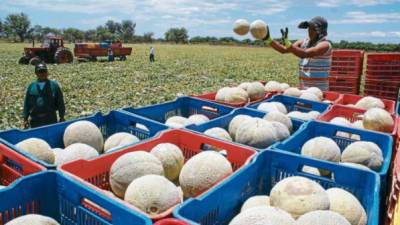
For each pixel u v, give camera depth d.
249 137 4.84
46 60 32.53
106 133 5.78
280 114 5.71
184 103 7.09
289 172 3.96
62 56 32.19
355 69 9.90
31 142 4.24
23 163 3.66
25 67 29.17
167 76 25.36
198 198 2.90
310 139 5.27
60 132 5.17
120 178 3.65
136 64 35.16
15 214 3.03
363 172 3.59
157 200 3.09
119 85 19.98
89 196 2.91
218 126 5.79
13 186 2.99
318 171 4.25
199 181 3.62
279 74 29.16
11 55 45.41
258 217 2.53
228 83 22.19
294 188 3.15
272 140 4.83
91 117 5.52
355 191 3.66
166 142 4.68
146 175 3.40
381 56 9.39
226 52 71.88
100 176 3.88
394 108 6.88
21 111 12.42
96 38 126.00
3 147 3.93
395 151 4.96
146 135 5.36
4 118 11.26
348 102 7.82
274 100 7.51
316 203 3.04
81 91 17.47
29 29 122.62
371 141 5.13
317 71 8.07
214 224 3.16
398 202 2.75
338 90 10.23
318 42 7.62
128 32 146.88
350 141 5.33
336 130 5.39
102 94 16.75
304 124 5.41
